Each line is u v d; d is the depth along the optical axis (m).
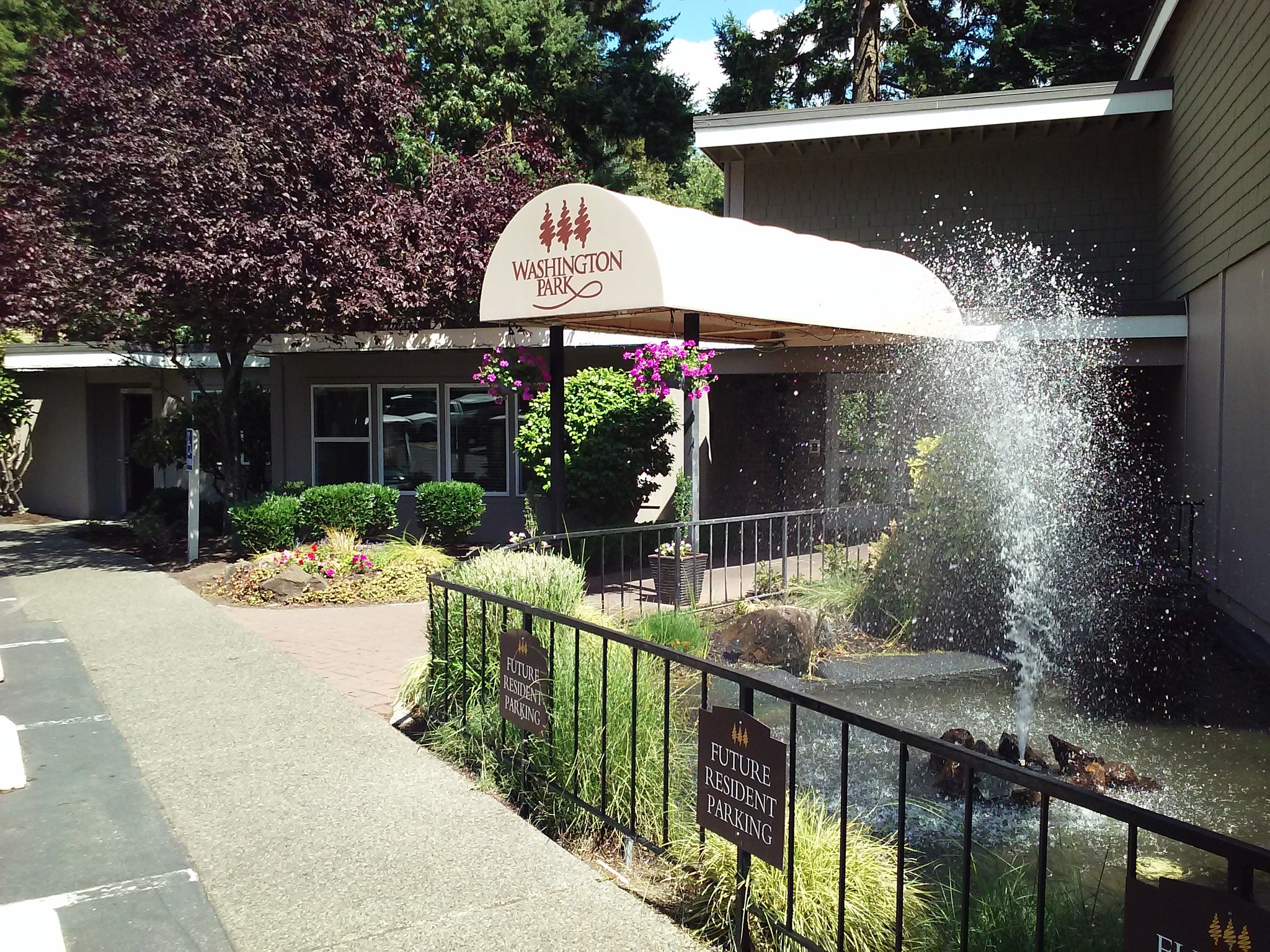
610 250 7.20
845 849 3.06
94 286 10.05
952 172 13.59
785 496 14.27
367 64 11.47
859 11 20.77
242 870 3.63
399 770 4.68
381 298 10.75
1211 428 10.12
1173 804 4.89
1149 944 1.98
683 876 3.52
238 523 11.03
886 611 8.23
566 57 25.36
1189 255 11.05
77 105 10.55
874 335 10.68
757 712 6.24
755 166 14.12
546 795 4.27
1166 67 12.38
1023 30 23.25
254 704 5.75
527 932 3.20
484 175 13.20
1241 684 7.10
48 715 5.52
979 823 4.62
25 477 17.75
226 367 12.37
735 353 12.62
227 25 10.85
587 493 10.87
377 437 13.69
